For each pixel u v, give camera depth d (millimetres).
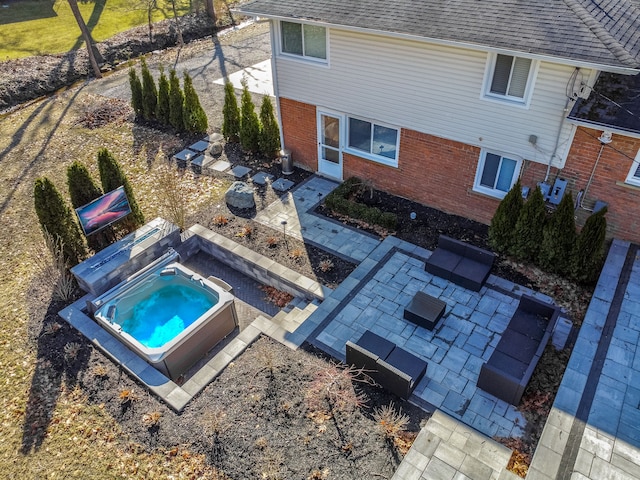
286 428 8570
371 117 13453
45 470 8297
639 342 9227
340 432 8445
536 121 10758
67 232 11867
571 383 8547
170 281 12289
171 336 10914
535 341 9523
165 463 8211
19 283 12391
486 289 11234
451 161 12766
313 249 12867
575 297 10805
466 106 11578
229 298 11109
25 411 9258
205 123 18547
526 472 7688
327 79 13570
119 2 32375
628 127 9531
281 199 14867
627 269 10695
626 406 8172
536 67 10078
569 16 9867
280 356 9945
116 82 23578
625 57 8750
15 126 20047
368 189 14828
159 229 13031
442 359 9703
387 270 11969
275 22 13594
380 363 8750
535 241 11258
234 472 7984
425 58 11453
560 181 11219
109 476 8125
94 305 11273
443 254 11883
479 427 8445
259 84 22250
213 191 15453
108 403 9281
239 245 13062
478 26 10359
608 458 7438
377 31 11148
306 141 15531
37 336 10812
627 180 10508
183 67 24562
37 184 11086
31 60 24562
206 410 8961
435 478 7492
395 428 8242
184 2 32562
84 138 19000
